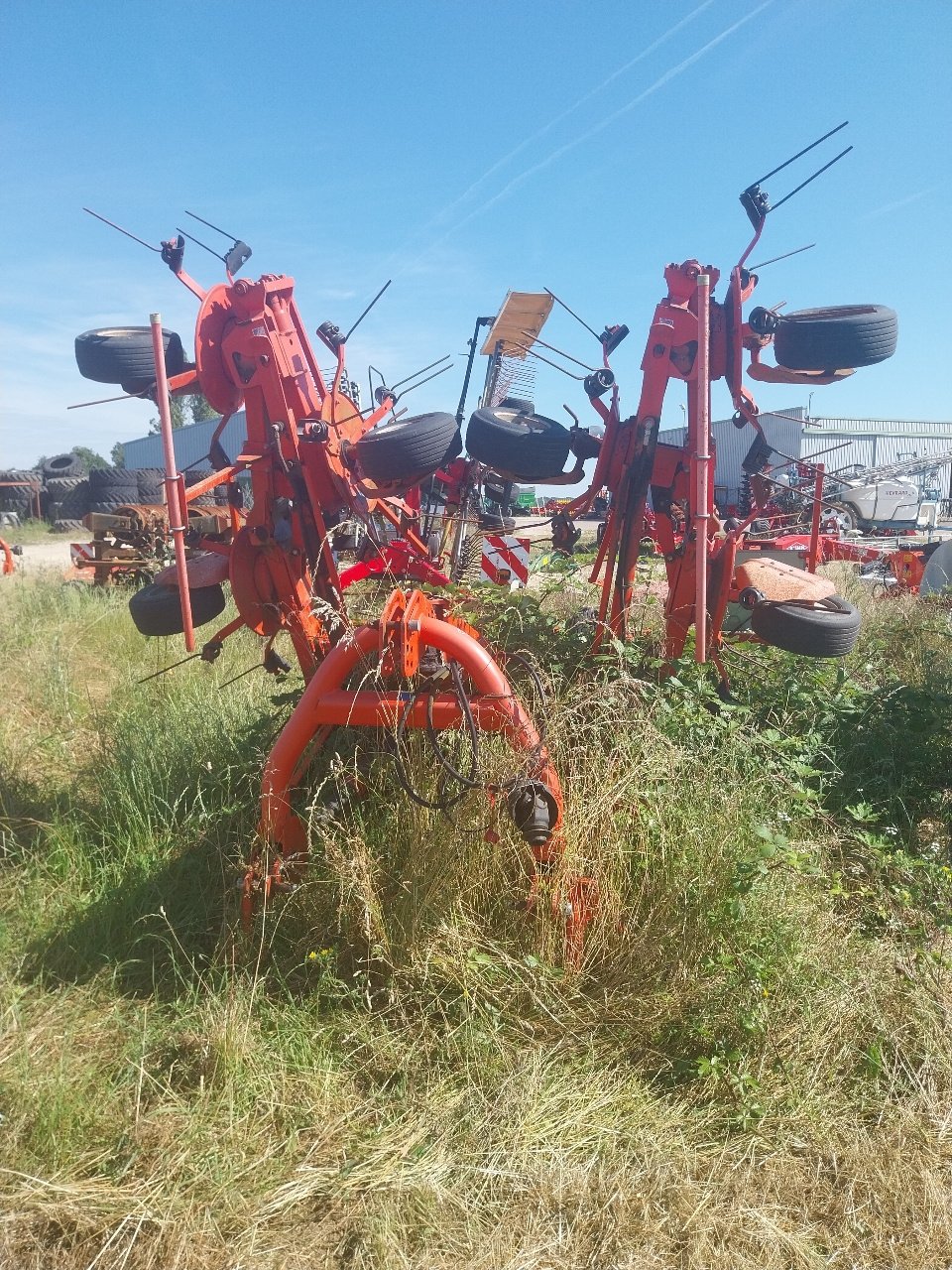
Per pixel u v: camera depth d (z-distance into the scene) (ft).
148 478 76.79
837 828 13.47
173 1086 9.29
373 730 12.39
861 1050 9.73
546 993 10.15
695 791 11.63
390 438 13.47
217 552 14.76
